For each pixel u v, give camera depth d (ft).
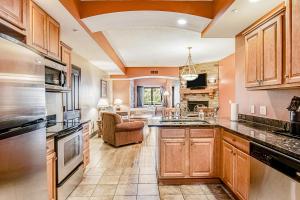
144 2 9.85
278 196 5.68
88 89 21.90
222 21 9.64
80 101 18.86
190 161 10.68
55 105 12.36
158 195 9.65
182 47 19.38
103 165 13.82
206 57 24.26
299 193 4.89
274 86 7.89
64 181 8.77
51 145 7.85
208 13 10.16
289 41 6.73
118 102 31.65
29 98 5.64
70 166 9.46
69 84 12.53
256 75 9.07
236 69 12.51
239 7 8.15
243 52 11.66
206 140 10.66
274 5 7.97
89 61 21.50
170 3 9.95
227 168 9.67
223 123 10.93
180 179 10.79
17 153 4.94
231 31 11.23
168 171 10.66
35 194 5.74
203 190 10.11
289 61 6.75
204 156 10.68
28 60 5.61
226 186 10.11
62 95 13.35
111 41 17.40
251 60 9.53
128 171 12.74
